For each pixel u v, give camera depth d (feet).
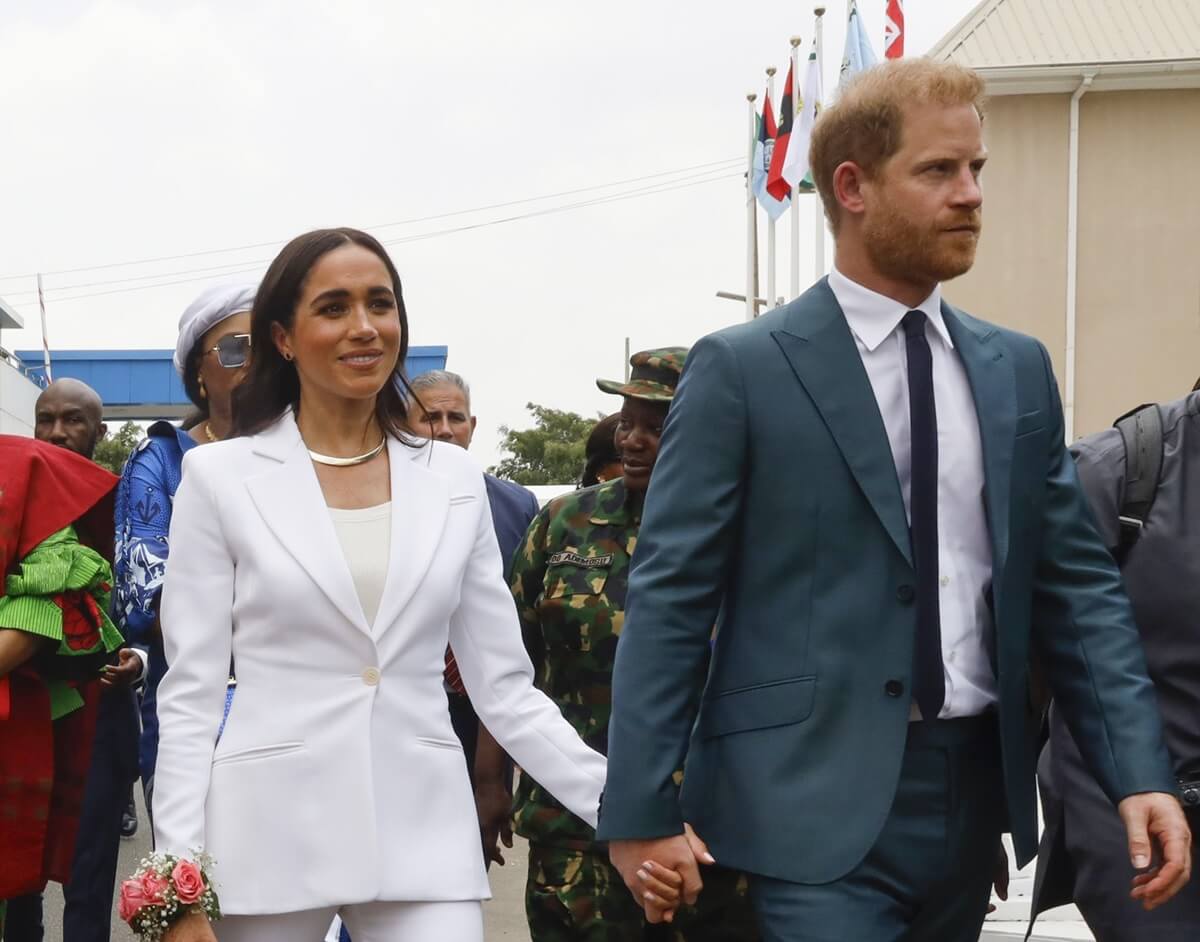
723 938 15.65
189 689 11.35
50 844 16.81
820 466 11.21
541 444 173.06
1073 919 21.89
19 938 18.43
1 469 15.78
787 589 11.26
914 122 11.18
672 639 11.26
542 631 16.79
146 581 16.03
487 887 11.73
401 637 11.57
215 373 16.93
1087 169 82.74
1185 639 13.42
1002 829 11.57
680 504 11.37
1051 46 81.92
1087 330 82.84
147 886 10.74
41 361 143.33
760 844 11.07
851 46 69.51
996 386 11.50
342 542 11.65
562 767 12.05
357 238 12.01
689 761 11.78
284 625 11.35
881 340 11.40
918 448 11.26
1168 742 13.43
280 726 11.27
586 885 15.85
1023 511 11.43
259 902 11.07
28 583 15.53
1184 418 13.74
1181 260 82.38
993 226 83.20
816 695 11.07
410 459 12.17
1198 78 81.56
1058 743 13.94
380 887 11.21
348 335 11.71
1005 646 11.21
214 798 11.23
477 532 12.26
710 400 11.39
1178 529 13.51
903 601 11.08
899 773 10.93
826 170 11.66
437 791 11.62
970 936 11.58
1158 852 11.51
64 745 16.90
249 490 11.54
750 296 86.53
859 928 10.79
